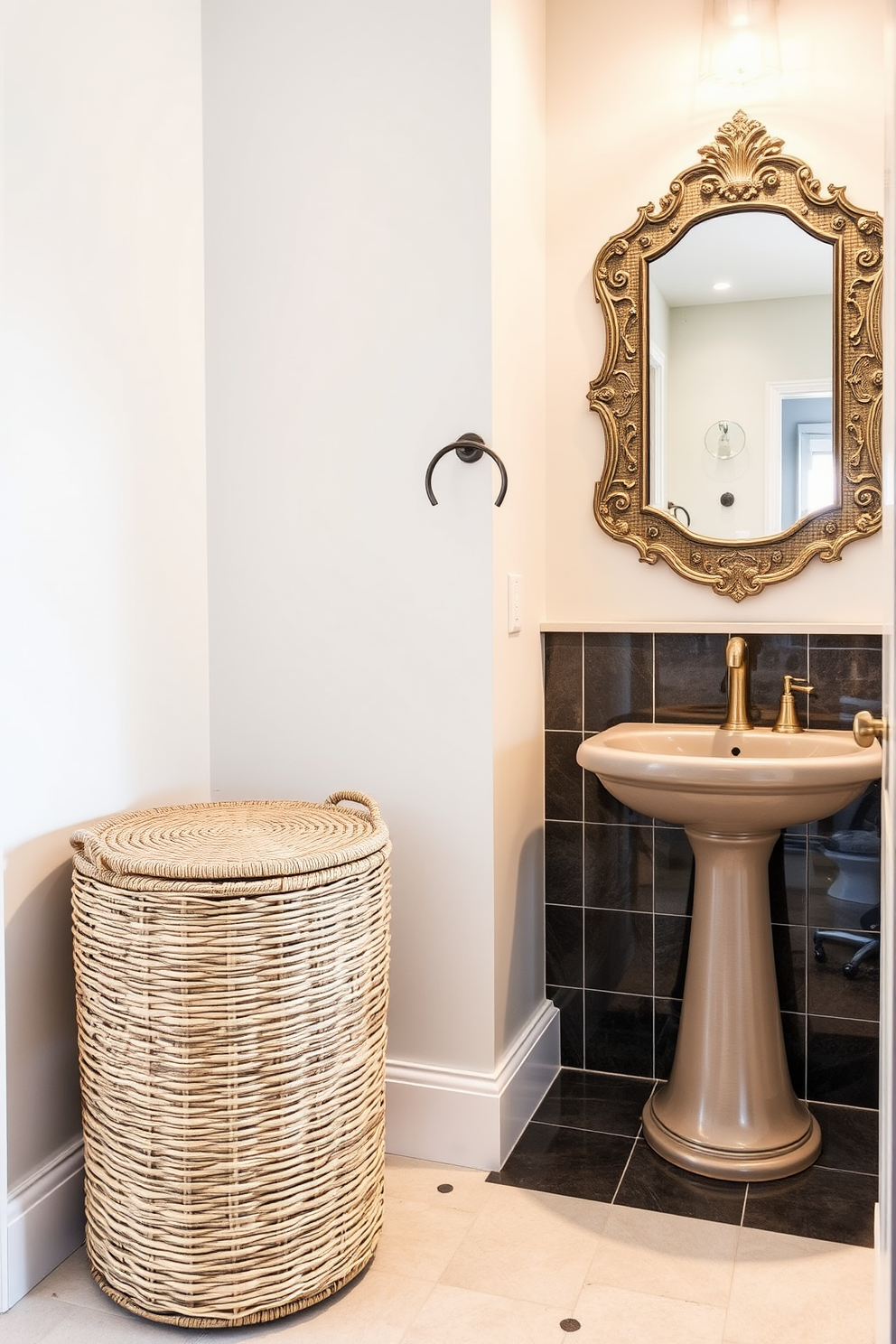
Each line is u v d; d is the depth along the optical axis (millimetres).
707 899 1909
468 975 1885
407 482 1895
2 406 1489
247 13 1967
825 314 2064
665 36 2154
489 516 1842
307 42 1926
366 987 1513
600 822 2234
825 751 1917
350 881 1473
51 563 1604
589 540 2246
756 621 2141
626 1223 1680
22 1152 1545
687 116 2143
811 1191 1766
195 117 1987
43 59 1572
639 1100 2121
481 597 1853
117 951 1399
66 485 1638
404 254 1877
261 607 2010
